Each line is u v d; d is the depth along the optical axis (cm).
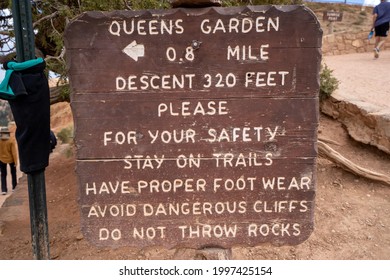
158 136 214
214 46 204
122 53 206
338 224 405
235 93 209
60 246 425
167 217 223
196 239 225
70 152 810
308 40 203
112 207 221
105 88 209
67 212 519
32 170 255
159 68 207
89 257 395
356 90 670
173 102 211
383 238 380
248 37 204
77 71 207
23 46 246
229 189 219
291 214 221
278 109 210
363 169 461
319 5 1802
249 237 224
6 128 907
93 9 405
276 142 214
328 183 477
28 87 242
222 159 216
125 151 215
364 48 1421
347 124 555
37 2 474
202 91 209
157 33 204
